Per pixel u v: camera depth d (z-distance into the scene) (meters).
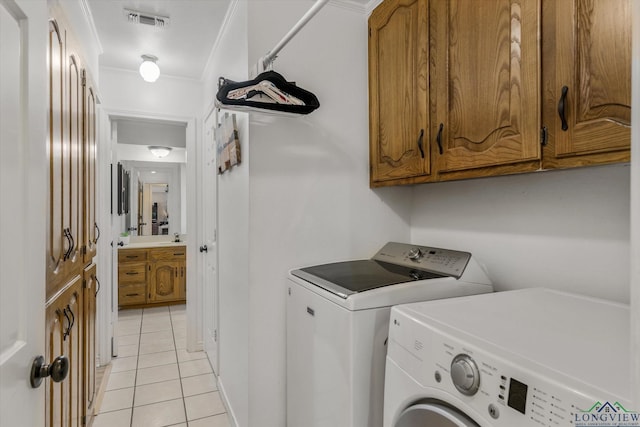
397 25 1.69
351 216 1.94
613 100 0.89
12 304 0.73
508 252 1.55
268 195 1.74
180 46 2.53
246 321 1.74
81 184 1.70
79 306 1.65
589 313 1.04
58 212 1.28
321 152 1.86
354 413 1.21
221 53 2.36
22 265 0.77
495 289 1.61
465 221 1.77
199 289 3.14
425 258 1.66
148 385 2.53
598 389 0.61
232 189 2.04
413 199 2.11
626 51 0.87
